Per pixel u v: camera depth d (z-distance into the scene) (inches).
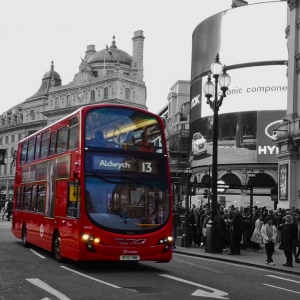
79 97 3767.2
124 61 3794.3
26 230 848.3
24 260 671.1
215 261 766.5
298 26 1475.1
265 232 718.5
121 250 565.9
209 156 2600.9
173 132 3499.0
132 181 587.5
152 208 589.9
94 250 560.1
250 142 2448.3
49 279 510.6
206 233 879.1
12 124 4534.9
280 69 2443.4
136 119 608.7
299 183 1434.5
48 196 716.0
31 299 406.6
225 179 2541.8
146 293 443.5
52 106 3971.5
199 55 2691.9
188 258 792.9
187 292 456.8
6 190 4468.5
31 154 852.6
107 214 570.3
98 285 481.4
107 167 582.2
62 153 658.8
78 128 596.1
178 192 1598.2
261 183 2443.4
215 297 436.5
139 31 3816.4
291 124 1460.4
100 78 3629.4
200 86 2672.2
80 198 568.7
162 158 610.2
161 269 628.7
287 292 490.0
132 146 598.2
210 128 2603.3
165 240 586.9
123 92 3590.1
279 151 1529.3
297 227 747.4
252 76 2482.8
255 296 456.4
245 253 877.8
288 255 706.8
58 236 656.4
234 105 2501.2
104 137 589.6
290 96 1488.7
